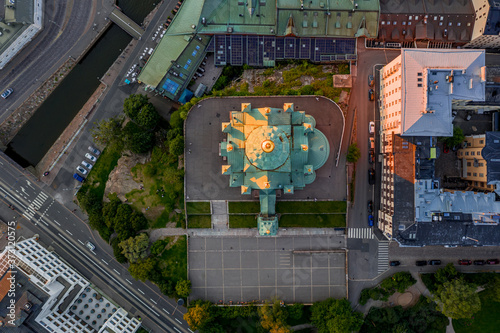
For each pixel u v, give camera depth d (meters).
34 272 83.19
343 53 90.94
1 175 92.81
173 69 89.75
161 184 92.25
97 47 94.62
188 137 89.81
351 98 91.12
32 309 80.69
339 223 91.62
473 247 92.44
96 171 93.25
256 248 92.44
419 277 92.62
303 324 92.94
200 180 90.38
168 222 92.81
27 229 92.94
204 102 89.56
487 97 83.88
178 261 92.75
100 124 88.38
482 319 92.81
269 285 92.44
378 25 87.62
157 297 93.56
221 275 92.50
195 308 86.94
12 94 93.19
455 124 91.62
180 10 90.69
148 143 90.12
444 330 93.25
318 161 82.62
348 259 92.50
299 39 90.56
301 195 90.75
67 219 93.88
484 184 84.25
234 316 90.81
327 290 92.38
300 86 91.56
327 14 86.69
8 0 84.56
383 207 88.25
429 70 75.00
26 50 92.75
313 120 83.88
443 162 91.25
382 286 90.56
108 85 93.62
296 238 92.56
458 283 84.50
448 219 80.50
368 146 91.12
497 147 81.19
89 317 91.50
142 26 93.75
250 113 80.00
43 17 92.69
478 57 75.62
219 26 89.25
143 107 88.50
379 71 90.44
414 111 75.75
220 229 92.25
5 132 93.81
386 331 91.56
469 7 87.50
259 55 91.69
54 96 94.56
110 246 93.94
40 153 94.38
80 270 93.19
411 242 80.94
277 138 76.75
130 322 90.81
